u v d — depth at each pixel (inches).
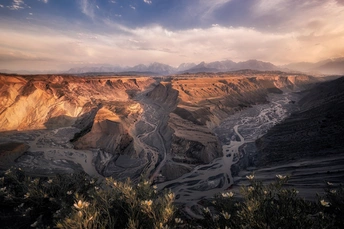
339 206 317.4
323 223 255.0
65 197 474.9
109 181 361.7
